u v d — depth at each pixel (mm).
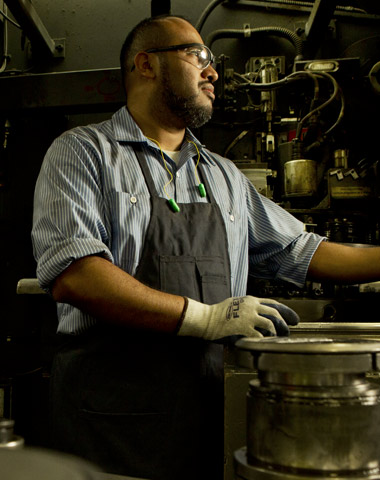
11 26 3264
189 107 1474
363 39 3055
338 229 2619
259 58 2965
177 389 1120
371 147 2893
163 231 1265
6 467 301
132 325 1090
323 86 2746
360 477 476
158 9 2777
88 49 3234
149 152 1428
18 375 2580
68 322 1251
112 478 467
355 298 2410
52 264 1130
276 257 1569
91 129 1419
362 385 513
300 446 485
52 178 1274
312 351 490
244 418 895
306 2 3143
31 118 2924
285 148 2826
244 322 1050
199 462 1093
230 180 1543
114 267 1135
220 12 3201
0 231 2906
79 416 1145
